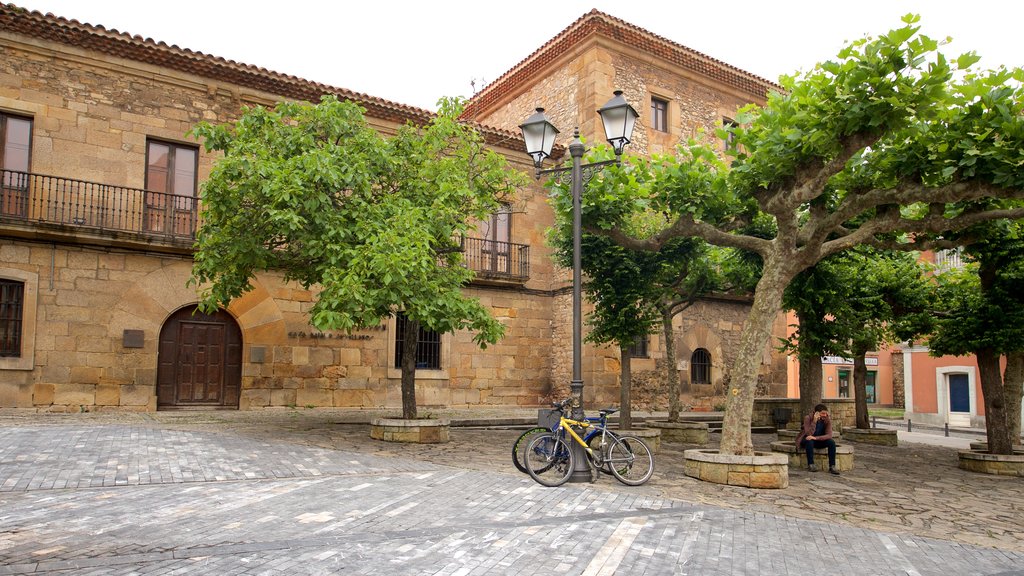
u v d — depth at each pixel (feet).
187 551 15.64
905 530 22.38
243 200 37.91
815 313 41.88
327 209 36.37
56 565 14.44
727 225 36.65
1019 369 47.47
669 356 50.70
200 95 53.98
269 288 55.62
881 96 26.11
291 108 39.37
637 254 46.93
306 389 56.59
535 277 69.15
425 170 40.24
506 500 22.67
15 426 37.27
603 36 67.82
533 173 69.56
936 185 29.86
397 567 15.17
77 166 49.34
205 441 33.27
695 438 47.67
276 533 17.42
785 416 63.82
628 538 18.58
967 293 46.03
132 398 49.90
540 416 27.99
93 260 49.29
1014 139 26.37
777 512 23.76
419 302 35.40
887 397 130.21
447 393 63.46
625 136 30.94
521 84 77.71
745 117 31.60
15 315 47.14
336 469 27.32
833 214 30.30
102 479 23.52
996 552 19.90
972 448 48.01
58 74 49.14
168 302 51.67
